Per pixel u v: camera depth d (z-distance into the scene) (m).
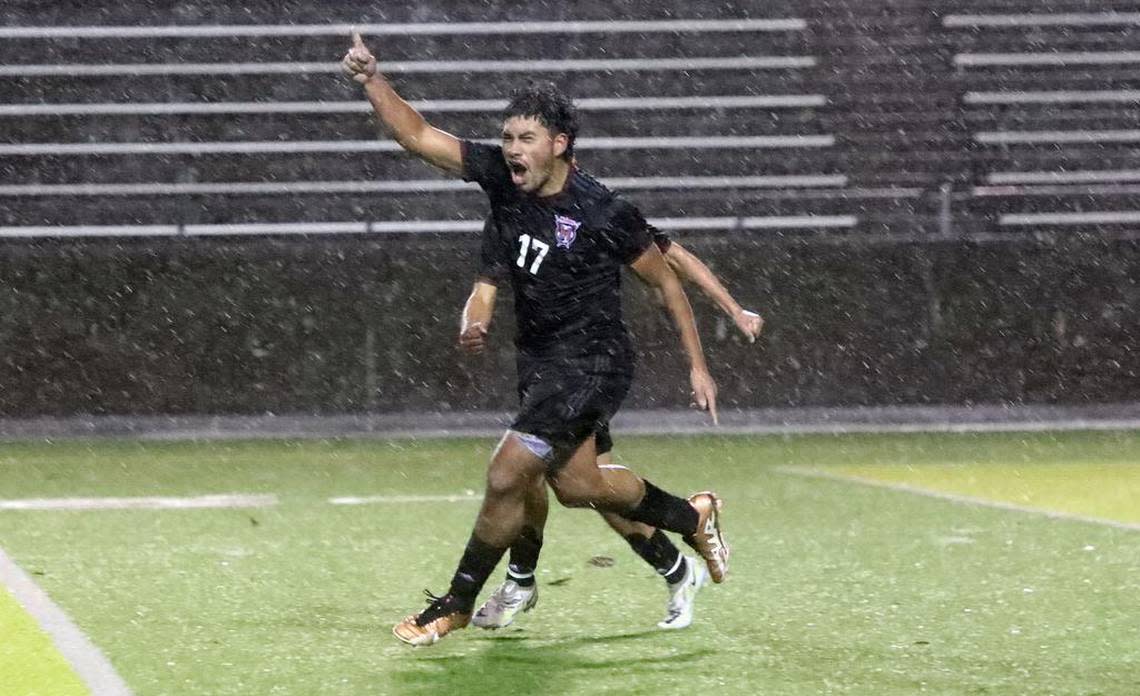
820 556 29.81
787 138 72.75
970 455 50.12
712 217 71.62
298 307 58.84
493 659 20.78
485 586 26.56
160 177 69.62
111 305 57.81
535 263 20.23
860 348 62.03
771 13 73.56
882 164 72.94
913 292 62.22
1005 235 64.75
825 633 22.70
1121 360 63.56
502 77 72.50
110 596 25.31
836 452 51.00
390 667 20.31
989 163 73.62
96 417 57.78
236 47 70.94
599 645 21.72
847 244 61.78
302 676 19.80
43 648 21.30
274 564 28.73
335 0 71.69
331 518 35.06
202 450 51.12
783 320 61.41
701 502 22.39
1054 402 63.38
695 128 72.75
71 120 69.38
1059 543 31.50
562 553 29.66
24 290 57.34
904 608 24.67
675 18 73.56
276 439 54.56
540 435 19.94
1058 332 63.22
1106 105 74.44
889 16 73.56
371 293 59.16
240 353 58.59
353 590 26.05
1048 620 23.75
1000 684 19.72
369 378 59.25
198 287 58.34
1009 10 74.19
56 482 42.31
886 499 38.81
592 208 20.19
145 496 39.25
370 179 70.56
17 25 69.75
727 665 20.56
